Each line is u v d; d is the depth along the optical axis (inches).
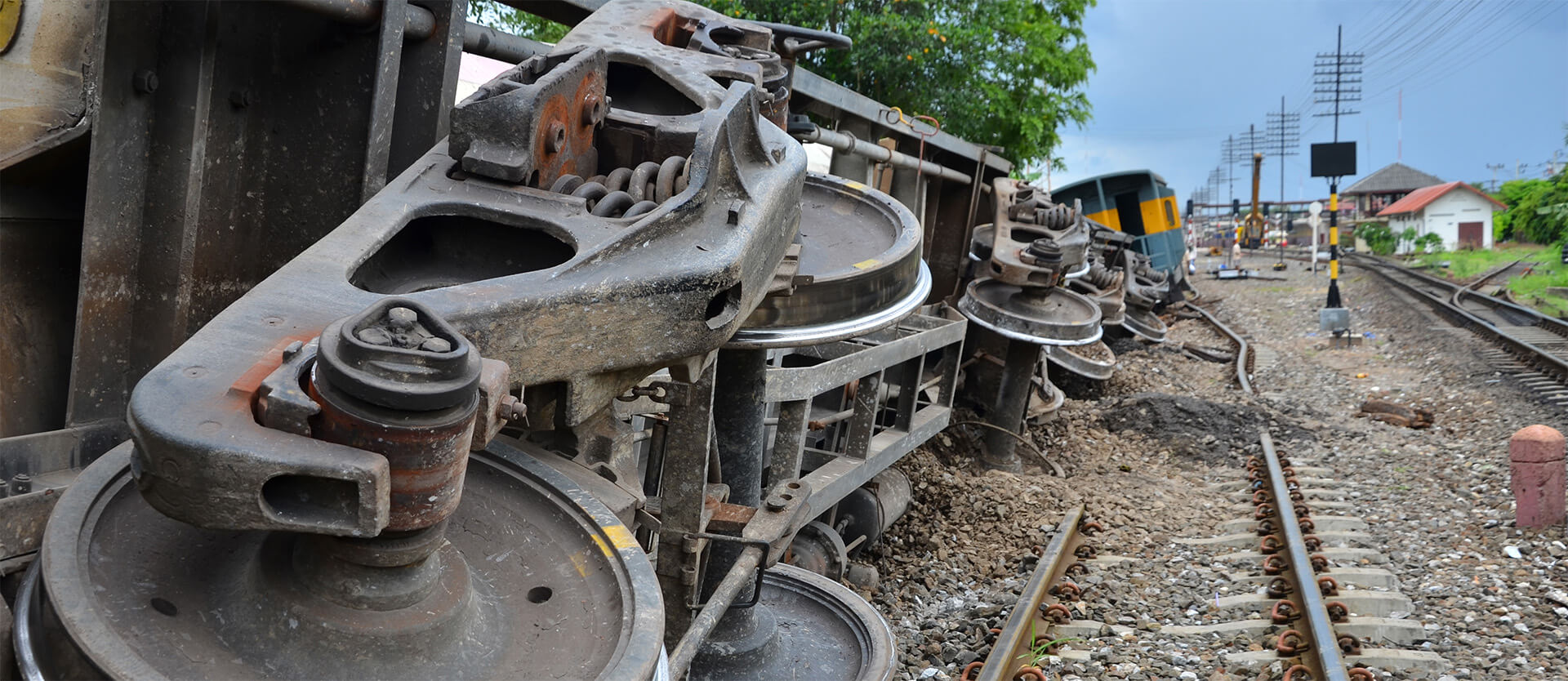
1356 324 845.8
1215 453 382.6
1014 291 360.2
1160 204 854.5
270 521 61.5
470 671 75.6
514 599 85.7
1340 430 415.2
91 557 67.7
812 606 186.1
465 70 209.2
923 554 259.6
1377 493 315.0
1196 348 679.1
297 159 123.4
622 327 89.7
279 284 79.6
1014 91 795.4
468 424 66.2
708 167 101.9
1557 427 391.2
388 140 121.9
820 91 274.1
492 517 92.7
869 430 230.5
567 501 94.8
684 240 98.5
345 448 62.6
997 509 285.3
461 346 66.3
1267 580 233.6
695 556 135.9
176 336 111.2
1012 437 350.3
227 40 113.3
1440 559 251.1
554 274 86.8
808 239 175.5
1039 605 215.6
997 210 368.2
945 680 184.7
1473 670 188.5
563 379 87.6
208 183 114.3
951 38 717.3
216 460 59.8
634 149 127.6
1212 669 188.4
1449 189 3287.4
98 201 104.6
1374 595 219.0
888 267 150.6
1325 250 2847.0
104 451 107.0
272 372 65.8
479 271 106.1
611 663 75.0
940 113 728.3
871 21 682.2
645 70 153.2
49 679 61.4
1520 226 2128.4
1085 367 459.2
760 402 161.0
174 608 69.9
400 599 73.2
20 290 106.0
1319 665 180.1
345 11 112.9
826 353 253.4
